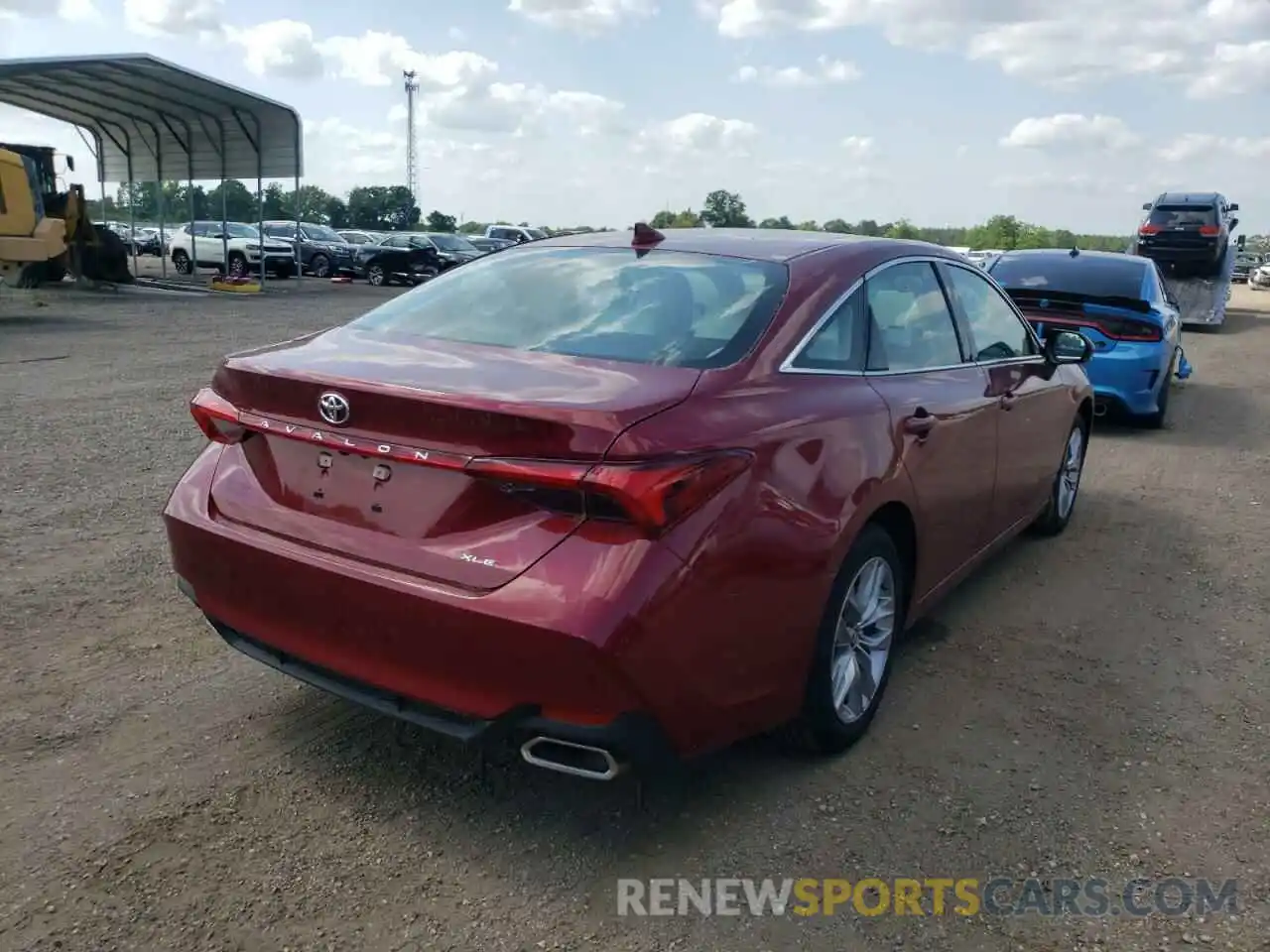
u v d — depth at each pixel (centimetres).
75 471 677
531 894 278
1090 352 525
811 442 308
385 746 350
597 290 359
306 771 333
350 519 292
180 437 792
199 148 2811
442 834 303
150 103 2581
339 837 300
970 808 323
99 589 474
